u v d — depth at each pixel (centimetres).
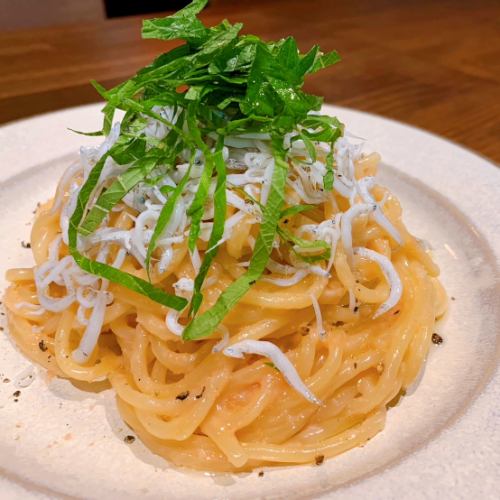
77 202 16
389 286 18
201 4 18
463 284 22
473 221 23
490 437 15
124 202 17
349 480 14
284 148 17
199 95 16
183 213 16
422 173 26
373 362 17
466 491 13
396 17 47
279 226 16
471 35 43
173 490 15
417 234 24
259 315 17
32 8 56
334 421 17
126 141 17
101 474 16
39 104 31
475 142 29
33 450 16
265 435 17
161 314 17
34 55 36
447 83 35
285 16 46
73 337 19
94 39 39
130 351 18
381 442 16
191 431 16
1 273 22
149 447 16
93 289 17
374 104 32
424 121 31
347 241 17
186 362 17
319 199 18
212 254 15
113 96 17
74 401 18
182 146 17
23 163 26
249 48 17
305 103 16
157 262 16
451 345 19
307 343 17
